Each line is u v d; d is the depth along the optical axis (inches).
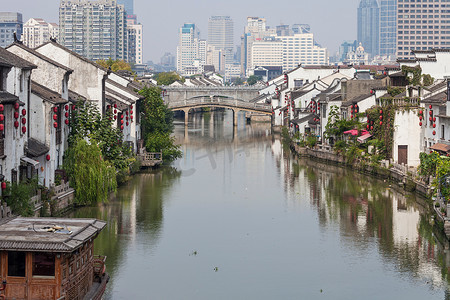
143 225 2095.2
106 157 2613.2
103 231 2005.4
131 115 3223.4
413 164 2987.2
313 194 2657.5
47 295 1149.1
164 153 3467.0
